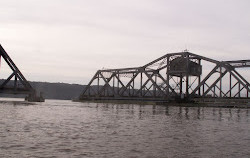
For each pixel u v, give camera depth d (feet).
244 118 180.14
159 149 61.05
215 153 58.44
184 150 60.64
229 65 416.46
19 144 61.77
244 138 81.66
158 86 490.49
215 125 123.13
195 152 58.90
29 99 462.19
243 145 68.90
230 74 411.34
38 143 63.87
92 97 614.75
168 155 55.62
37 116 145.48
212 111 276.41
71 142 66.59
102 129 94.38
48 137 72.79
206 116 191.52
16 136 72.28
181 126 113.29
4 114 147.02
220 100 408.87
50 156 52.24
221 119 165.17
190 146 65.46
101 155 54.19
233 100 399.24
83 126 102.47
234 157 55.26
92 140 70.33
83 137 74.79
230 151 60.80
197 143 69.97
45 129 89.30
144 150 59.62
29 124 102.37
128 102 530.27
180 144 67.82
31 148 58.23
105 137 75.82
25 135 74.59
